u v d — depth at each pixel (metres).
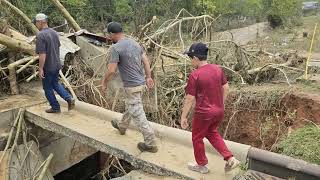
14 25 10.71
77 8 21.06
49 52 6.21
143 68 5.22
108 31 4.88
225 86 4.30
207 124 4.26
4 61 8.88
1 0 10.42
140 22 18.53
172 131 5.74
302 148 4.89
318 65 9.16
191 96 4.13
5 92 8.60
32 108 7.45
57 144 8.27
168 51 8.55
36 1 17.94
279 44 15.25
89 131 6.12
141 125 5.11
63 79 8.44
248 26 34.12
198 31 10.05
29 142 7.46
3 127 7.31
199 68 4.21
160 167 4.87
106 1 23.94
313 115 6.59
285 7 31.83
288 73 8.83
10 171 6.97
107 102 8.34
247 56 9.32
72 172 9.34
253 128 7.33
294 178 4.40
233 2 34.22
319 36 18.55
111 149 5.54
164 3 23.09
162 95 8.02
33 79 9.05
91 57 9.38
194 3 24.75
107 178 9.08
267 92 7.38
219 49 9.05
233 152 4.92
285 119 6.93
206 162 4.61
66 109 7.26
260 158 4.66
